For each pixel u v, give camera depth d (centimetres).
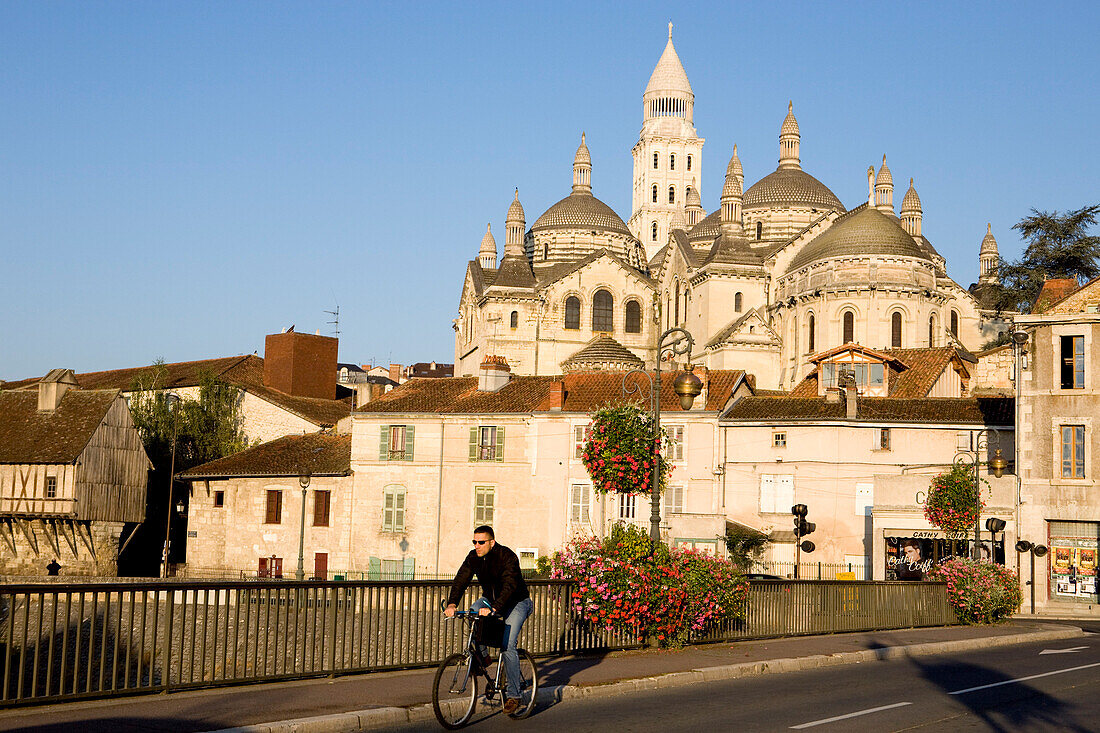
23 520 6881
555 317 10419
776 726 1573
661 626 2417
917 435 5919
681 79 15562
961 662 2558
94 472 6831
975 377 8200
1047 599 5047
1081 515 5038
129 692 1638
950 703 1855
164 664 1689
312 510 6519
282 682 1816
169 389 8600
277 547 6538
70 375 7206
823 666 2408
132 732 1352
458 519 6297
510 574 1605
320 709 1545
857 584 3175
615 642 2416
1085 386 5097
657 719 1623
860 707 1778
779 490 5994
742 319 9319
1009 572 3947
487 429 6325
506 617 1611
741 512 6053
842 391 6338
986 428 5828
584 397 6362
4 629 1844
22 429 7012
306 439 7075
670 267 10644
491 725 1565
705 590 2483
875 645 2734
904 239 8931
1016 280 10075
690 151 15438
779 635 2814
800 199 11169
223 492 6850
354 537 6412
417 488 6359
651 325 10600
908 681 2152
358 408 6606
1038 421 5169
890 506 5506
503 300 10388
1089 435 5066
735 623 2652
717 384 6450
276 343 9131
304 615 1878
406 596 2044
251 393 8450
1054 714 1759
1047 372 5172
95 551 6862
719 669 2138
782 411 6122
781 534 5881
